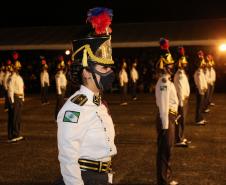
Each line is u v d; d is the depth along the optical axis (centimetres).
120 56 2883
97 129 312
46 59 2953
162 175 647
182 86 962
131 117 1520
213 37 2559
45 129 1296
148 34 2742
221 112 1603
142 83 2592
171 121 657
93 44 317
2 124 1433
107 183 319
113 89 2598
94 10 324
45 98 2106
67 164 299
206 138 1098
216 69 2612
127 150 967
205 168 805
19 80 1108
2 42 2852
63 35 2902
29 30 3095
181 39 2573
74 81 328
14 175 777
